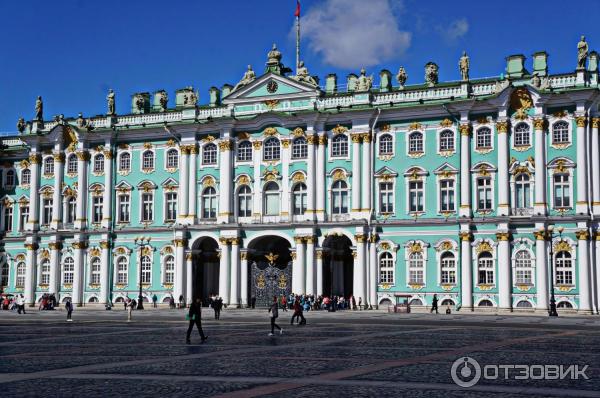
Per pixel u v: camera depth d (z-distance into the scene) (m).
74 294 94.94
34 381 24.17
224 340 40.56
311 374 25.47
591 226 76.38
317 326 53.78
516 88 78.62
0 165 102.31
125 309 90.56
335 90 91.44
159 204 93.19
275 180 88.25
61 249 96.81
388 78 88.81
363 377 24.59
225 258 88.25
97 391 22.12
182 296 89.69
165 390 22.20
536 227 77.38
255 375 25.30
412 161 83.12
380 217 83.88
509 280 78.00
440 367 27.11
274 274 86.44
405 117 83.69
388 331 47.81
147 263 92.81
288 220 87.00
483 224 79.44
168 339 41.56
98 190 95.75
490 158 80.06
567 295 76.19
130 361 29.66
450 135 82.06
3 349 35.62
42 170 99.38
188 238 90.69
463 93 81.50
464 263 79.62
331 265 87.31
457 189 81.19
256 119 88.75
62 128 97.12
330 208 86.06
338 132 86.06
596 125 77.25
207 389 22.33
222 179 89.81
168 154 93.31
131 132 94.56
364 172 84.56
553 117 78.25
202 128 91.50
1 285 101.06
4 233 101.31
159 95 101.94
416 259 82.12
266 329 50.41
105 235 94.19
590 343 37.66
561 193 77.81
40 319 66.44
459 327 52.22
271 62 90.75
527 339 40.44
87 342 39.53
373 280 83.25
